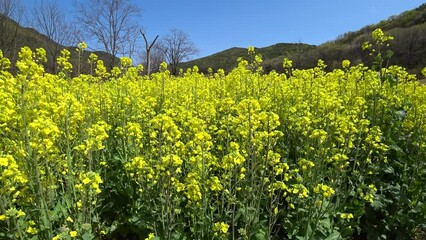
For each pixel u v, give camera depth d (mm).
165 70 9461
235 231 4258
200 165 3943
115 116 6461
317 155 4539
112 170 5012
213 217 4215
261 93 7621
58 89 5418
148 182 4164
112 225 4496
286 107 6375
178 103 7383
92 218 4219
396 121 5711
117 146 5391
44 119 3924
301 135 5426
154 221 3900
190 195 3641
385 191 5082
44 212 3467
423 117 5316
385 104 5828
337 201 4305
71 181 3783
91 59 9227
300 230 4246
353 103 6516
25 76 3896
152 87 8469
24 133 3703
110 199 4781
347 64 8188
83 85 6801
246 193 3965
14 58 22719
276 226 4551
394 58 40344
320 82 8500
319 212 3846
